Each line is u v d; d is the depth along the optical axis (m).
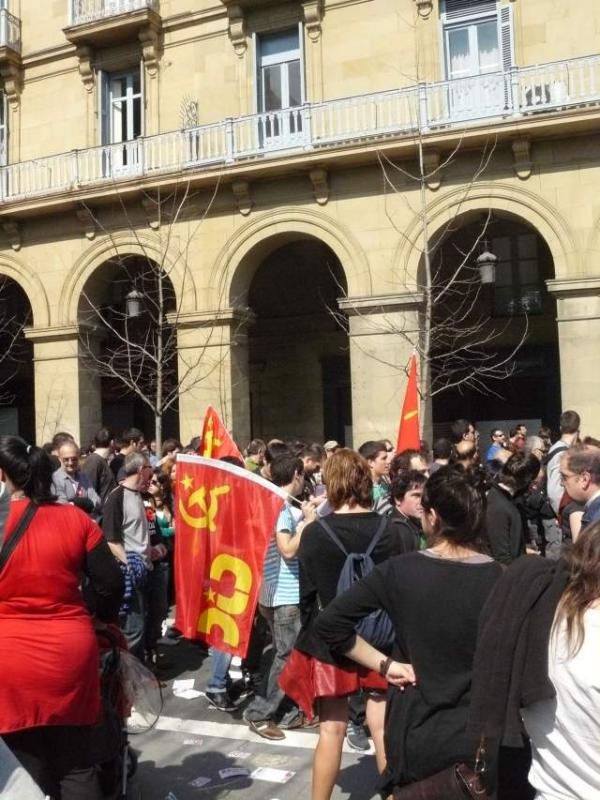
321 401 20.25
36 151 19.52
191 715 6.18
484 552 3.03
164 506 8.82
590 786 2.11
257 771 5.05
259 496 5.25
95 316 18.52
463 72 15.77
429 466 7.16
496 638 2.38
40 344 18.38
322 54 16.58
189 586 5.43
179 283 16.92
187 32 17.91
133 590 6.55
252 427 20.83
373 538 4.19
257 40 17.38
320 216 15.75
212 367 16.52
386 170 15.27
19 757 3.35
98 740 3.58
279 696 5.68
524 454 5.81
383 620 3.69
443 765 2.65
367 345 15.30
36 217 18.42
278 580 5.71
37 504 3.61
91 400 18.36
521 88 14.30
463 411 18.59
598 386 13.86
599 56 13.66
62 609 3.50
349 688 3.86
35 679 3.32
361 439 15.28
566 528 6.52
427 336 13.77
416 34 15.83
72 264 18.09
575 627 2.13
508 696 2.31
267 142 16.19
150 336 19.91
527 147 14.11
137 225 17.52
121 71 18.98
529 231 17.91
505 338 18.33
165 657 7.96
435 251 15.84
